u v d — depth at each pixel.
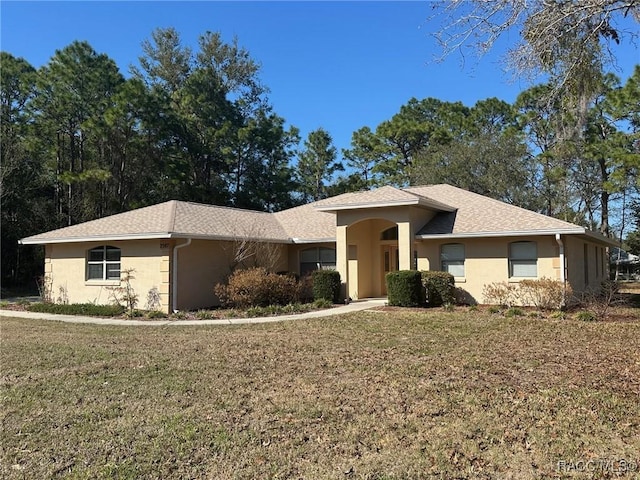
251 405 6.30
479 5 7.84
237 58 44.91
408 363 8.55
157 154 33.34
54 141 32.19
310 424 5.62
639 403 6.24
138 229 17.77
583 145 25.34
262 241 20.20
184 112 37.25
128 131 30.52
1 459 4.78
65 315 17.05
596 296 17.20
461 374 7.75
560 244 16.77
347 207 19.08
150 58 42.81
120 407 6.27
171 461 4.70
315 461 4.68
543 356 9.05
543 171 32.75
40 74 30.97
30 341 11.17
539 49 7.71
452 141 38.28
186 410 6.14
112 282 18.59
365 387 7.06
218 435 5.31
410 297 17.39
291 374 7.87
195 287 18.30
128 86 29.86
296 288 19.09
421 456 4.75
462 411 5.99
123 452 4.91
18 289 30.31
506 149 33.91
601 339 10.84
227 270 19.80
